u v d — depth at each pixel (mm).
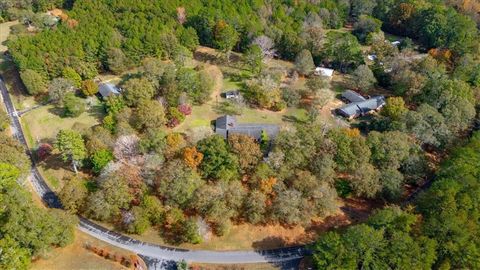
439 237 93750
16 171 104562
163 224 107000
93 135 120188
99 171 113688
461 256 90375
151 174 108875
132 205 107188
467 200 98625
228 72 163500
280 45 175625
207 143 112812
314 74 165500
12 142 119188
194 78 143500
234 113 142750
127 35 165750
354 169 114375
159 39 160000
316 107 144250
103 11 185375
